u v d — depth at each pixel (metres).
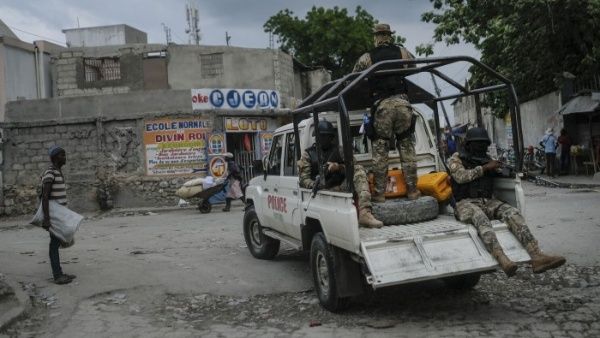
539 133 25.50
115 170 20.19
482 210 5.75
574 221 10.55
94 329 5.59
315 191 6.07
